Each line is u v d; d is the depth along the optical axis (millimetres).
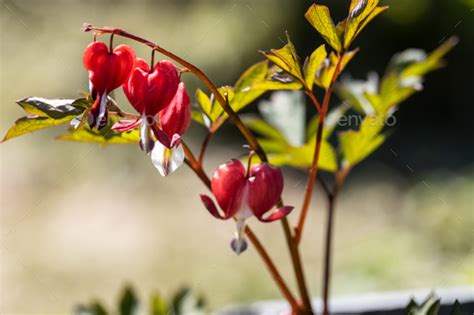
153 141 483
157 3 2307
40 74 2369
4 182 1832
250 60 2115
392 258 1232
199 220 1599
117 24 2305
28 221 1626
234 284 1242
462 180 1586
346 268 1249
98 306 595
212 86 494
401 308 643
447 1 2197
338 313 641
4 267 1373
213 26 2172
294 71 513
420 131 2217
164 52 487
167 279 1304
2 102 2254
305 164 614
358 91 645
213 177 498
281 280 528
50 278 1316
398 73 645
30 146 2057
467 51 2252
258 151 502
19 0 2615
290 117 633
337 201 1688
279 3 2168
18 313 1176
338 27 510
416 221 1408
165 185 1817
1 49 2467
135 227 1584
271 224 1504
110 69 486
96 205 1718
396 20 2229
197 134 2037
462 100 2266
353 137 594
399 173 1883
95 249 1467
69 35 2459
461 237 1275
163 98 486
